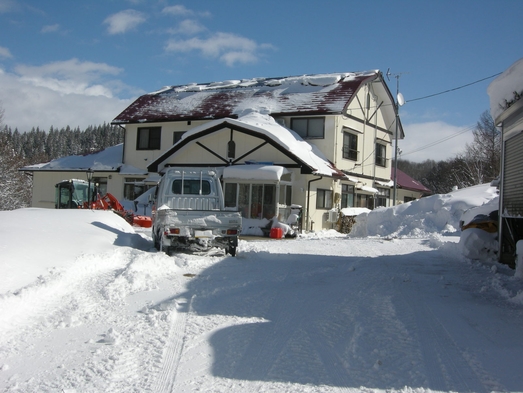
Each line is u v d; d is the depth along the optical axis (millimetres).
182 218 12070
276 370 4660
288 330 5867
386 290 7871
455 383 4258
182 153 27031
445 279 8898
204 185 14688
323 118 26766
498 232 10820
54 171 33656
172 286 8336
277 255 12594
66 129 126938
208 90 33531
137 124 31641
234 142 25516
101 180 32656
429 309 6625
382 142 33188
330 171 24734
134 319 6344
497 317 6258
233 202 23766
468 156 47250
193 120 29531
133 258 10711
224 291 7961
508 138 10219
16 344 5414
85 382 4398
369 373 4535
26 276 7855
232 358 4973
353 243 16469
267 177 22422
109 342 5453
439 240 15055
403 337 5434
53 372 4641
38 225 11719
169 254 12375
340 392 4152
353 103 28391
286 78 32594
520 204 9539
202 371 4648
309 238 21734
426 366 4625
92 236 11945
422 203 20906
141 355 5062
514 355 4891
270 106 28203
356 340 5355
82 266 9148
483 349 5062
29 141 107938
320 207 25828
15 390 4246
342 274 9648
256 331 5812
